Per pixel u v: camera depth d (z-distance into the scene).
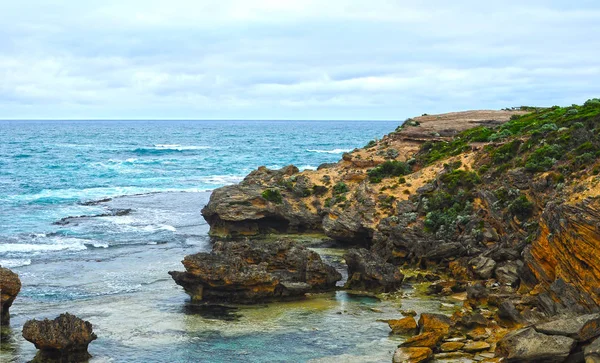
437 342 35.34
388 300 45.47
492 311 41.06
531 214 52.25
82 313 42.72
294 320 41.19
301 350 36.06
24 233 70.00
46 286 49.34
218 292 44.88
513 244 50.56
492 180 60.97
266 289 44.78
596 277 35.34
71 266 55.69
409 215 61.00
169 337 38.28
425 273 52.44
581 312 35.72
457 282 48.12
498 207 55.44
